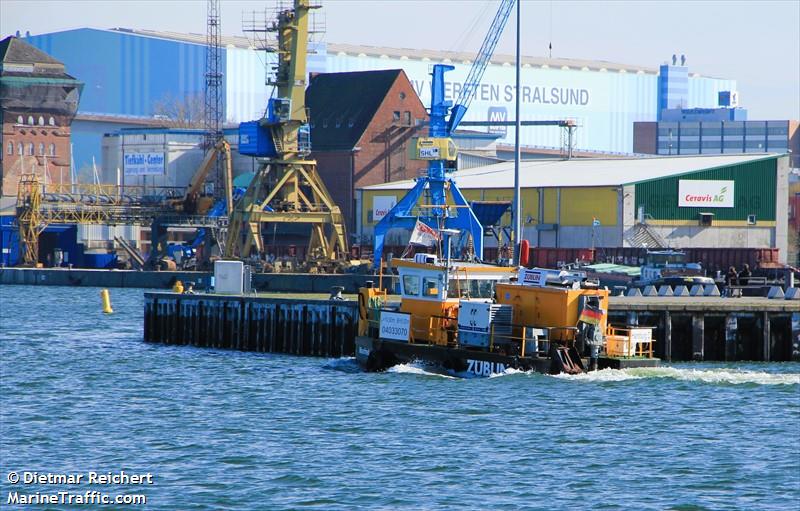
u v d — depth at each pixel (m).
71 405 171.12
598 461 132.50
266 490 121.19
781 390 172.88
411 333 184.62
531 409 157.88
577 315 173.50
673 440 142.12
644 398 165.12
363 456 135.12
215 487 122.62
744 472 128.25
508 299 176.75
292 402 168.25
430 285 183.12
